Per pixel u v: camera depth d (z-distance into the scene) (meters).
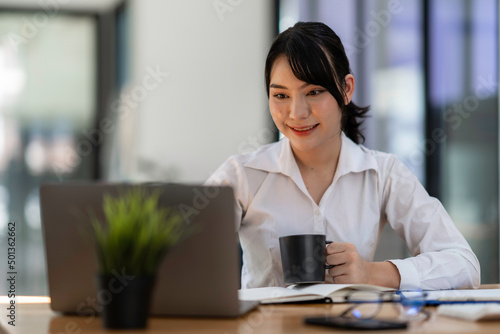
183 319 1.14
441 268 1.60
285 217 1.83
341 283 1.49
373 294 1.34
